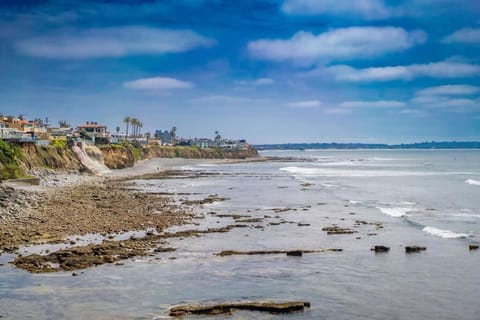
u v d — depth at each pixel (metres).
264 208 60.03
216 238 40.12
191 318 22.34
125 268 30.27
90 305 23.78
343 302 24.61
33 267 29.70
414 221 48.47
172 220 48.81
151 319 22.14
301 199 70.44
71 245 35.44
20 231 39.41
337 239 40.00
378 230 43.91
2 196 54.97
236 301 24.61
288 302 23.95
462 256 33.62
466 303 24.39
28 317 22.25
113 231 41.38
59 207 54.25
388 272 29.89
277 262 32.31
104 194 73.94
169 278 28.36
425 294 25.78
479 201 65.06
